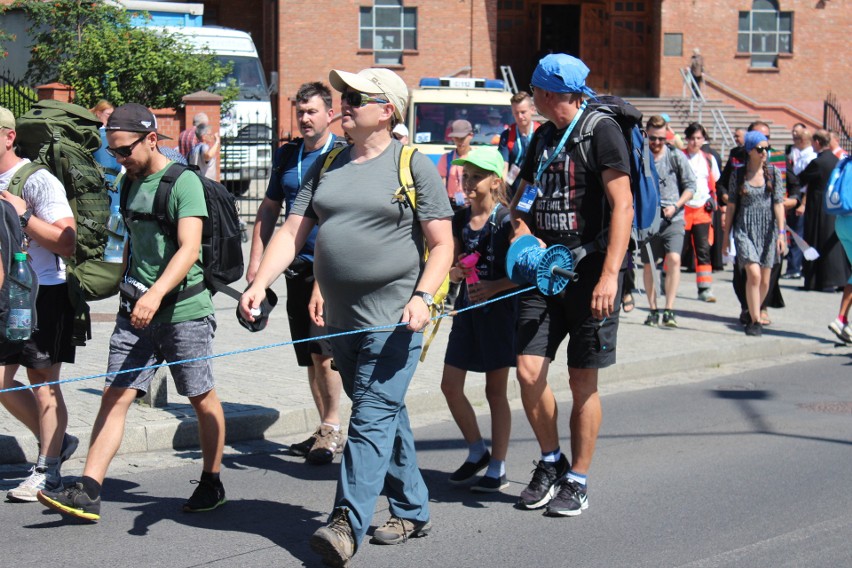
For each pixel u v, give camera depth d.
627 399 9.83
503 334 6.66
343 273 5.41
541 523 6.25
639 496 6.79
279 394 8.86
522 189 6.22
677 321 13.33
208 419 6.16
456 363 6.85
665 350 11.39
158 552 5.64
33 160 6.53
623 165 5.84
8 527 5.99
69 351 6.41
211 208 5.93
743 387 10.40
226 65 24.67
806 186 17.20
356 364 5.58
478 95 20.14
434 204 5.41
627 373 10.70
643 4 34.56
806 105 34.59
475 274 6.66
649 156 6.11
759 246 12.42
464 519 6.31
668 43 33.94
